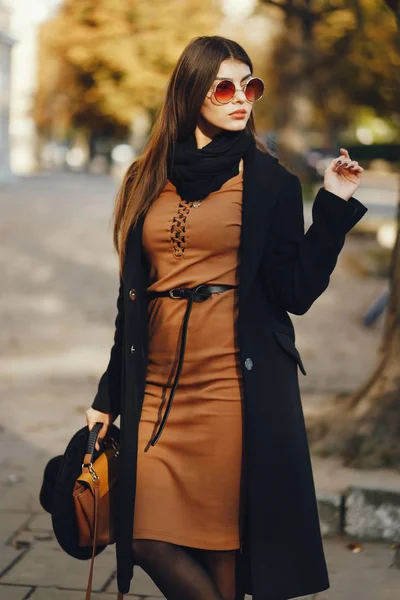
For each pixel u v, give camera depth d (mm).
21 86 69688
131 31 50531
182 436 3191
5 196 39312
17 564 4742
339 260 18625
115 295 14734
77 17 51062
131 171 3420
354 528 5008
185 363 3191
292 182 3197
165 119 3285
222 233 3170
